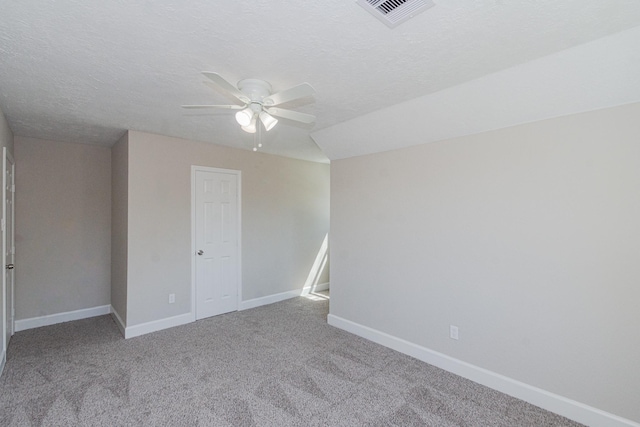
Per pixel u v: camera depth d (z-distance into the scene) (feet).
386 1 4.55
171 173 12.53
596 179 6.78
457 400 7.73
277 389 8.16
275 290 16.31
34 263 12.55
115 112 9.42
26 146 12.41
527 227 7.73
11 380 8.50
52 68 6.61
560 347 7.24
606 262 6.66
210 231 13.76
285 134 12.10
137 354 10.11
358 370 9.19
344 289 12.42
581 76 6.32
